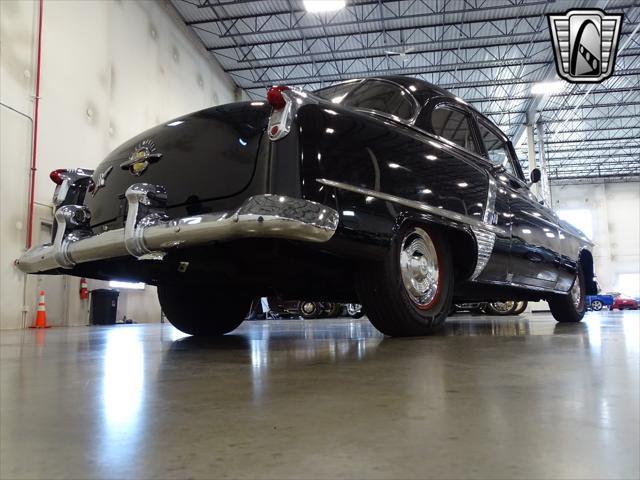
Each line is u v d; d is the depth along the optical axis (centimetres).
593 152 2488
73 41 779
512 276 297
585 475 57
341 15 1271
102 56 858
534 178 371
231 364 159
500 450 66
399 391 107
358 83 274
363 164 195
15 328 632
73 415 92
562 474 57
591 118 1989
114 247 195
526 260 309
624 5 1284
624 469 59
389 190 204
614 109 1933
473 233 248
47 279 698
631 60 1556
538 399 97
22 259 242
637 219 2884
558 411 87
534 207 336
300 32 1337
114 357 189
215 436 76
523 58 1491
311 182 175
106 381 130
